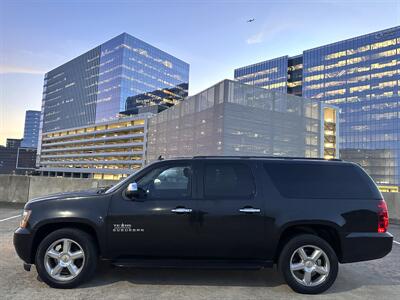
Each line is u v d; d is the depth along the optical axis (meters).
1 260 6.07
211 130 39.09
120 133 133.38
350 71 140.00
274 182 5.06
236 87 38.38
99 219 4.83
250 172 5.12
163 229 4.82
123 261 4.83
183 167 5.16
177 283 5.07
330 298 4.62
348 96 139.38
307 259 4.85
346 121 138.62
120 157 128.88
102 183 14.23
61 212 4.85
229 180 5.07
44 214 4.86
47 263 4.79
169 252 4.85
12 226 9.32
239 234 4.85
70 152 164.38
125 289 4.75
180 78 191.88
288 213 4.89
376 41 133.38
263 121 39.25
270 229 4.87
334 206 4.95
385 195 12.62
